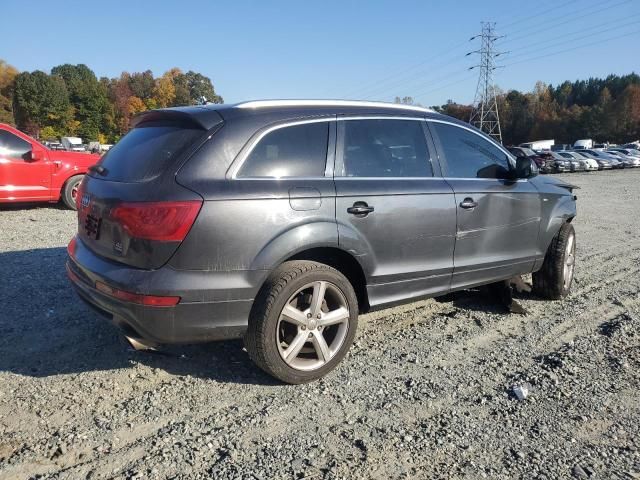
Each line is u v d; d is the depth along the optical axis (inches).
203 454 105.8
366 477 99.5
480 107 2886.3
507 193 179.3
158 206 116.6
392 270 149.5
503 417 122.2
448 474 101.0
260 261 123.9
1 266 233.8
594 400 130.6
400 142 157.9
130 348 154.6
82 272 133.9
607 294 220.8
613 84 5221.5
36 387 131.0
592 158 1617.9
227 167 124.1
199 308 120.1
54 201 400.8
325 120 142.9
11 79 4008.4
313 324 134.0
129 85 4463.6
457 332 174.9
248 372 142.5
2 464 101.1
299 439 111.6
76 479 97.3
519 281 206.8
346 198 138.0
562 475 101.3
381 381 138.9
